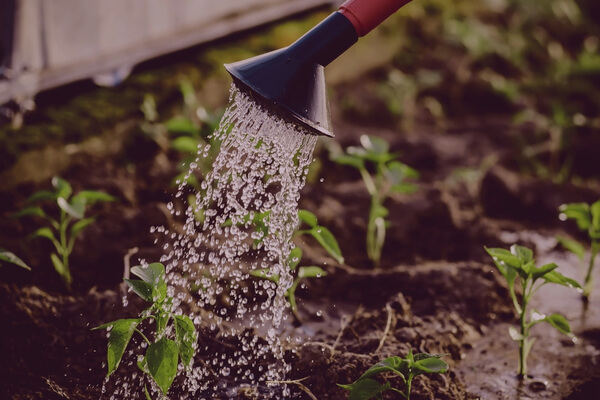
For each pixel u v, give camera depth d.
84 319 1.17
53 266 1.27
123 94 1.60
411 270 1.31
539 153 1.79
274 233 1.09
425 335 1.19
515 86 2.12
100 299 1.19
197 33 1.76
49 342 1.13
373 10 0.97
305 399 1.09
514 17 2.51
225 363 1.13
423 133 1.90
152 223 1.35
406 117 1.94
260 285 1.25
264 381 1.11
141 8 1.63
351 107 1.92
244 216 1.11
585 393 1.12
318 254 1.36
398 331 1.18
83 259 1.29
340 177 1.62
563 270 1.42
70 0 1.51
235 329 1.18
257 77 0.96
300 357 1.13
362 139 1.38
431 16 2.30
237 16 1.86
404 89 2.00
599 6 2.80
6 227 1.33
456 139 1.87
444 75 2.12
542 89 2.17
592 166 1.81
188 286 1.21
